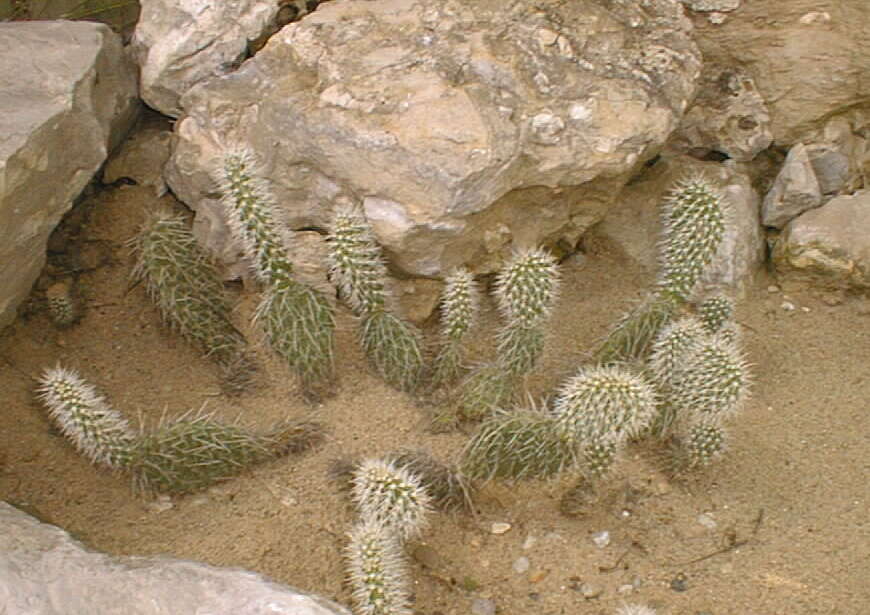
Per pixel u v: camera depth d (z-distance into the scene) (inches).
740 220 50.8
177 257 45.2
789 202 51.3
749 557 40.8
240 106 46.8
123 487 42.1
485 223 45.6
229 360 45.9
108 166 50.4
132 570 36.2
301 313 43.4
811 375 47.3
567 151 45.3
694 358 41.9
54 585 35.8
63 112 44.1
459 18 46.7
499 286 43.6
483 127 43.5
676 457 43.1
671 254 44.9
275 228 42.9
